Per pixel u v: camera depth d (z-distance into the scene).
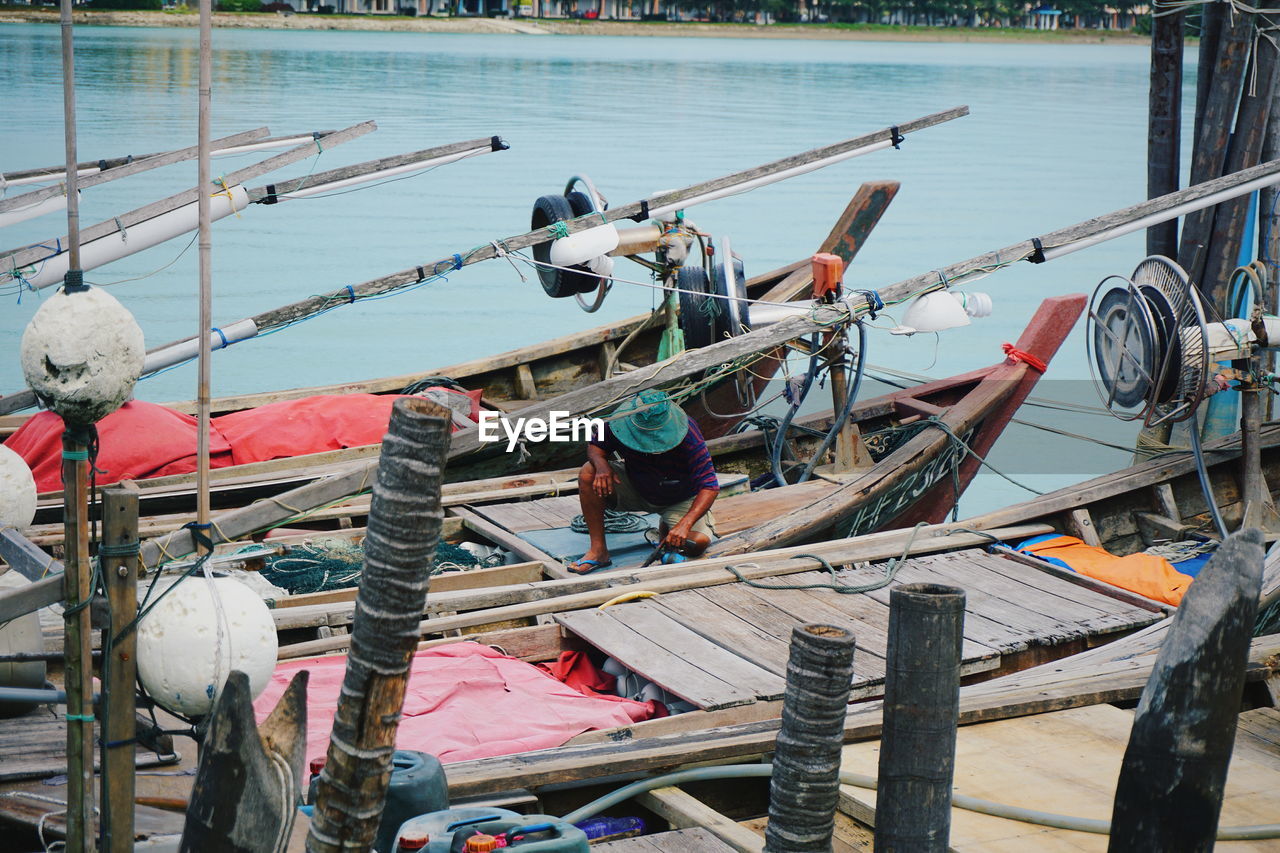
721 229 24.34
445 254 22.16
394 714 3.27
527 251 23.34
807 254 21.97
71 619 3.87
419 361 16.67
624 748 5.47
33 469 8.67
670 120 40.31
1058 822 4.91
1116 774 5.35
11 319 18.31
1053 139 40.19
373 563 3.20
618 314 19.50
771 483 9.95
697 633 6.82
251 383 15.53
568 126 38.00
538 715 5.96
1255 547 3.69
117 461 8.69
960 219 26.05
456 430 8.71
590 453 7.91
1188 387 8.65
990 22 104.62
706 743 5.49
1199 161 11.48
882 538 8.26
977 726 5.80
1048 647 6.87
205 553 4.11
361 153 31.16
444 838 4.12
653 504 8.03
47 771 4.77
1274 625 7.41
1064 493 8.80
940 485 9.47
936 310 8.86
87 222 22.42
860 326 9.16
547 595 7.32
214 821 3.53
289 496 4.23
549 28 99.88
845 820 5.17
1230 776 5.38
